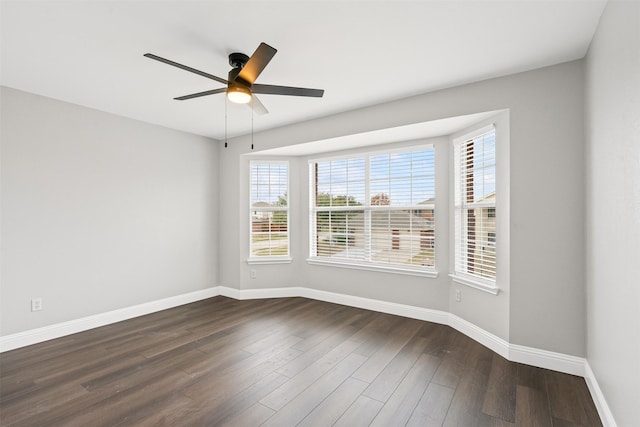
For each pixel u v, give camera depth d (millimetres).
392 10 1860
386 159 4047
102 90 3039
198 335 3283
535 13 1888
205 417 1947
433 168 3707
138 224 3963
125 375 2463
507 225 2703
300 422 1899
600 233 1971
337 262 4402
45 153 3186
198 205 4688
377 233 4113
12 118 2973
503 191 2764
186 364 2641
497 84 2738
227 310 4141
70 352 2883
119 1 1765
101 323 3586
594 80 2084
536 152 2561
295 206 4809
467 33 2104
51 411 2012
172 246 4340
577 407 2039
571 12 1874
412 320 3709
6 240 2943
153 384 2328
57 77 2756
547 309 2521
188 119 3953
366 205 4207
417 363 2641
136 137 3943
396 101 3297
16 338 2977
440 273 3609
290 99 3283
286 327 3498
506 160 2725
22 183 3037
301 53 2363
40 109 3150
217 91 2393
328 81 2852
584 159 2367
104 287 3635
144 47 2273
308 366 2596
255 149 4539
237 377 2428
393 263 3971
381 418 1940
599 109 1963
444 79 2801
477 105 2832
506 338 2721
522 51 2320
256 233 4793
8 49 2283
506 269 2719
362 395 2184
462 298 3344
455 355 2783
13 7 1803
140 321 3732
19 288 3012
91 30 2057
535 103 2572
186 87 2975
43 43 2209
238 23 1989
